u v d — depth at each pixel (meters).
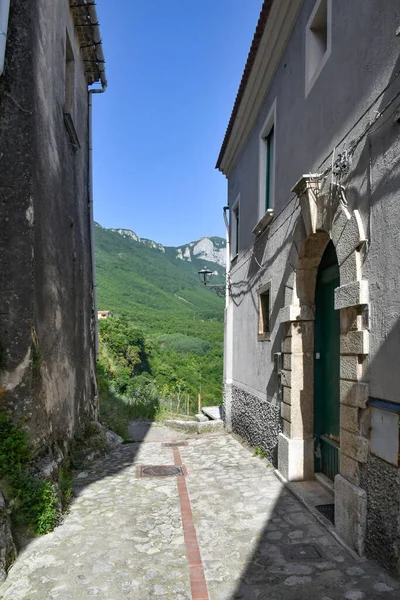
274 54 7.01
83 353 8.99
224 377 12.05
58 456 5.89
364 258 4.03
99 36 8.89
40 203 5.49
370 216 3.92
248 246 9.54
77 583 3.56
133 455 8.30
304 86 5.83
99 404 11.30
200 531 4.59
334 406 5.80
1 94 5.00
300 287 6.14
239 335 10.37
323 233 5.39
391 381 3.54
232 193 11.68
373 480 3.78
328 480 5.85
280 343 6.90
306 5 5.80
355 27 4.30
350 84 4.40
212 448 8.93
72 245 7.94
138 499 5.62
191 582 3.57
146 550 4.15
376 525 3.73
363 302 3.95
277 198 7.14
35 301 5.16
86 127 10.52
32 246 4.98
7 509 4.10
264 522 4.81
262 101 8.24
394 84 3.55
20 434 4.64
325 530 4.57
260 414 8.10
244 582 3.57
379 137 3.78
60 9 6.93
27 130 5.01
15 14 5.09
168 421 12.25
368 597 3.29
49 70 6.08
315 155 5.39
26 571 3.75
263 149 8.35
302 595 3.35
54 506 4.75
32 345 4.94
